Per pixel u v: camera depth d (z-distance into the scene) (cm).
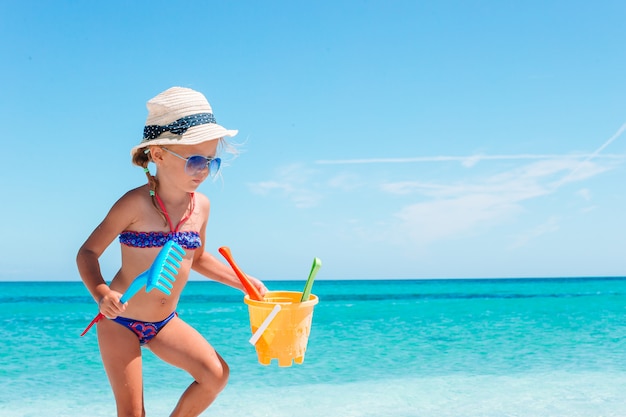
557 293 3147
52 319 1388
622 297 2481
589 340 977
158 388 634
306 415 531
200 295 2909
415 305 1967
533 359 800
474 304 1992
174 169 314
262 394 607
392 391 618
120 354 310
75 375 706
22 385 657
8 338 995
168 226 320
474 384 648
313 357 818
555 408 544
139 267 315
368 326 1204
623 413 526
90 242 311
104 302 285
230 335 1014
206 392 314
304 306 307
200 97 328
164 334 321
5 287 4312
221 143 344
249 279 344
